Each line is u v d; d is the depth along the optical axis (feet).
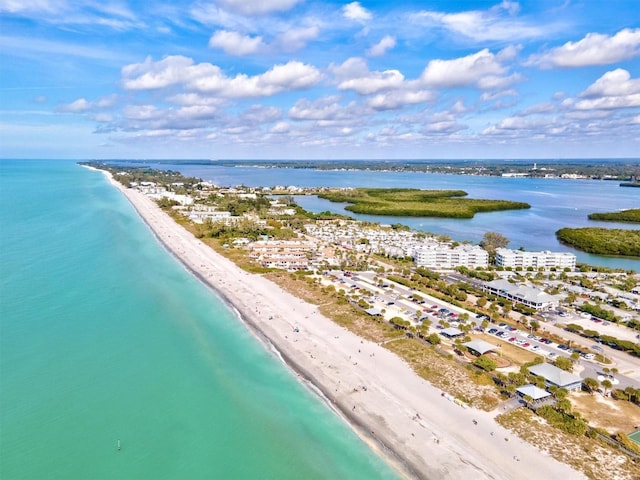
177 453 273.75
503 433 295.69
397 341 434.71
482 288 636.07
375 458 274.36
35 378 341.00
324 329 462.60
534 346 436.76
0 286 539.70
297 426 304.71
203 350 409.08
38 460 259.60
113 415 304.91
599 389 359.66
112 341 412.57
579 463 268.62
